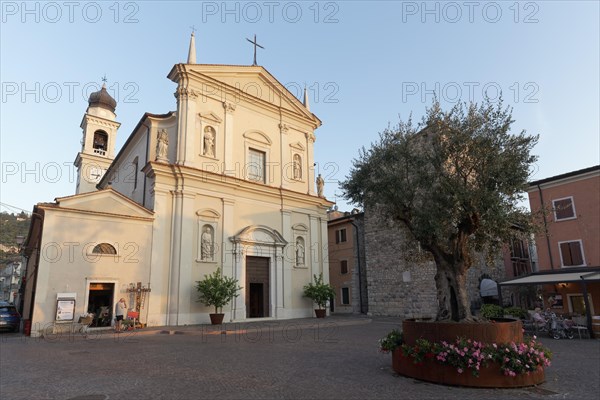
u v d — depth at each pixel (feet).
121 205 61.72
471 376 23.81
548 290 70.38
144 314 60.49
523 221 28.89
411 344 27.14
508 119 29.01
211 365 29.89
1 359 33.42
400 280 86.38
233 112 78.79
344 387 23.17
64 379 25.25
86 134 122.31
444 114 30.66
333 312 105.81
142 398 20.68
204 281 64.69
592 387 24.17
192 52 76.33
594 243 66.64
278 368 28.68
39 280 53.31
